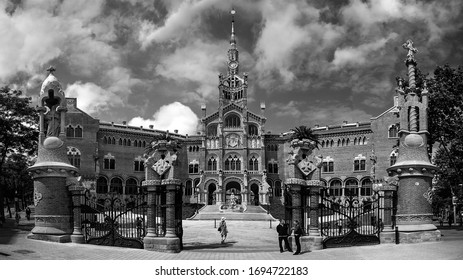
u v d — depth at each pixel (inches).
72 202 1211.2
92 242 1175.0
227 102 4990.2
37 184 1226.0
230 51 5251.0
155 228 1134.4
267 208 4301.2
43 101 1284.4
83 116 4168.3
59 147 1253.7
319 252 1058.7
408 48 1283.2
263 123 4790.8
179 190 1175.6
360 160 4202.8
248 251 1169.4
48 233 1192.8
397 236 1141.1
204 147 4741.6
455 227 2100.1
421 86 1844.2
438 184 3100.4
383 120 4072.3
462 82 1803.6
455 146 1943.9
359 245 1143.0
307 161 1138.7
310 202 1131.9
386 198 1182.3
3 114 1919.3
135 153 4490.7
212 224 2812.5
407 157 1198.9
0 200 2058.3
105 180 4288.9
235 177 4643.2
